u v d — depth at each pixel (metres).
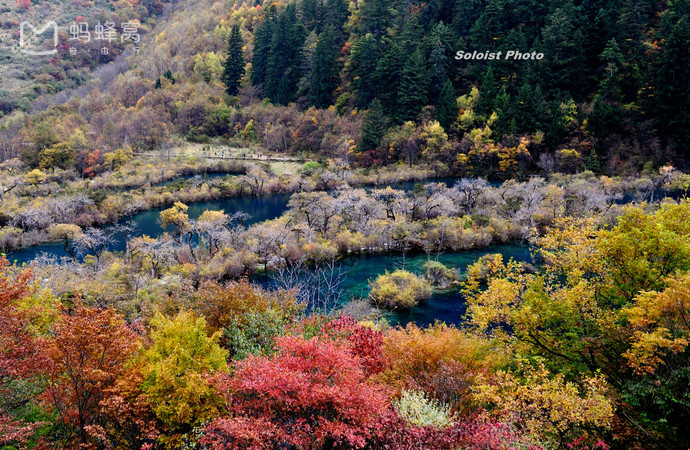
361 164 94.44
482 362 15.41
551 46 94.00
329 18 132.12
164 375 12.12
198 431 11.96
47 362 11.09
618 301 15.84
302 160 99.06
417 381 14.67
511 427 11.05
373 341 16.17
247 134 115.00
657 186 68.00
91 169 85.50
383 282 34.94
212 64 141.00
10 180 70.31
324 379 11.02
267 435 9.84
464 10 110.50
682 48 75.44
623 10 90.56
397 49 103.88
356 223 52.09
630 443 12.66
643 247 14.67
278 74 126.31
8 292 12.25
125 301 28.00
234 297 19.97
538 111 85.50
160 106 117.25
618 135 79.69
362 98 108.88
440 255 44.91
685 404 11.07
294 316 20.92
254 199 75.81
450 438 10.23
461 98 97.31
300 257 42.62
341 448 10.63
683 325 11.94
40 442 11.66
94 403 12.38
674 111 76.69
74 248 44.84
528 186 62.84
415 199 56.66
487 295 18.34
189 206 70.38
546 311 16.08
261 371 10.82
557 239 18.73
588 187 62.94
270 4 155.50
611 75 85.06
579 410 11.51
